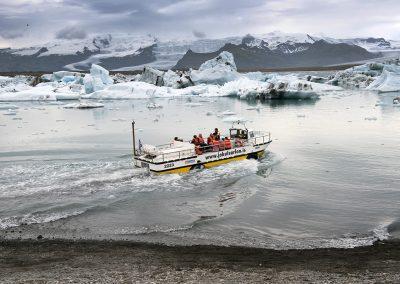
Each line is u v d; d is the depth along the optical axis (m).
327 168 28.19
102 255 15.18
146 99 105.25
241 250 15.73
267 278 12.55
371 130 45.56
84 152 34.09
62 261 14.58
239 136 31.30
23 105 94.38
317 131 45.56
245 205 20.86
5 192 22.80
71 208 20.56
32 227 18.36
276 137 41.62
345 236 17.11
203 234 17.53
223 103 88.19
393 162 29.78
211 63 129.62
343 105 76.19
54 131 49.81
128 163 28.84
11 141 41.78
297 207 20.61
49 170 27.33
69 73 143.12
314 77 135.00
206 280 12.42
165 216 19.62
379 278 12.38
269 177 25.88
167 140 41.44
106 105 90.50
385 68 111.50
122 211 20.28
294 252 15.46
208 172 26.78
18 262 14.55
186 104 85.44
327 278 12.48
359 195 22.34
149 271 13.39
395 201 21.28
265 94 92.06
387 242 16.34
